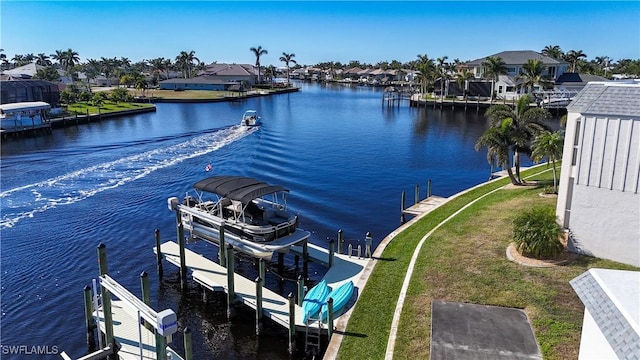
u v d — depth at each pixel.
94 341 18.58
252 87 156.00
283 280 23.55
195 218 26.38
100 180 41.88
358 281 20.89
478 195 33.16
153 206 34.88
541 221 20.81
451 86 111.31
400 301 17.98
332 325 17.02
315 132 70.50
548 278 18.73
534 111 33.41
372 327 17.02
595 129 19.22
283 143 61.06
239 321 20.09
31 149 55.12
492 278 19.09
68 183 40.66
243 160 50.59
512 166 47.16
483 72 103.12
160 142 60.47
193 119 83.38
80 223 31.12
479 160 51.38
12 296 21.86
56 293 22.20
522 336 15.23
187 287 23.05
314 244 27.78
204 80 143.50
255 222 24.62
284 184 41.22
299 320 18.16
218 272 22.48
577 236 20.66
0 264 24.97
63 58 180.12
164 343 14.49
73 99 96.94
